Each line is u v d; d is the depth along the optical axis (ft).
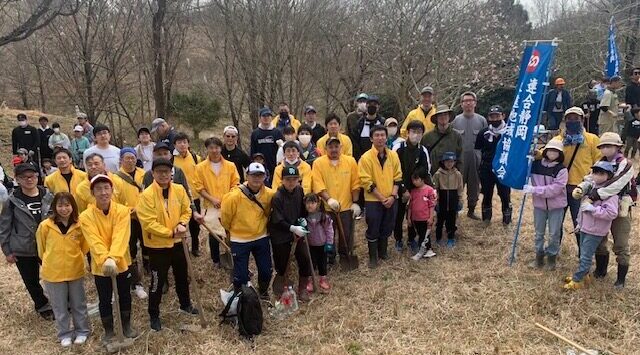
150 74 53.52
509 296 18.43
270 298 19.19
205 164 21.39
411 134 21.54
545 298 18.01
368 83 56.13
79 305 16.89
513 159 20.02
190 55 60.08
